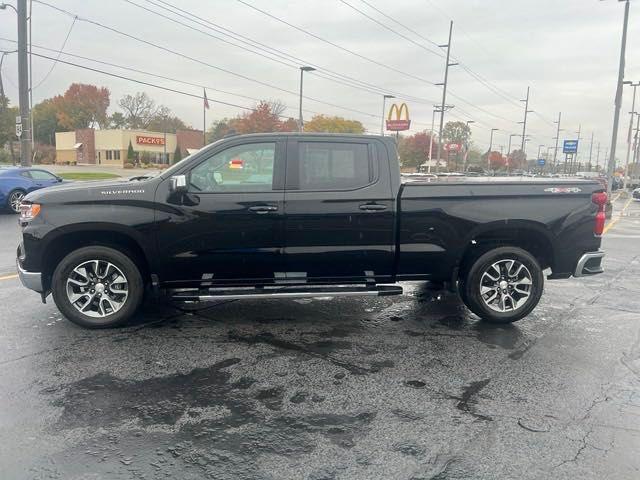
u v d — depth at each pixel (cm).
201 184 518
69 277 517
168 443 323
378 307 634
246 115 6712
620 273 886
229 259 522
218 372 431
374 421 354
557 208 555
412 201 532
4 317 564
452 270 554
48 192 513
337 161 531
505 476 293
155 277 523
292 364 451
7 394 385
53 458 305
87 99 10212
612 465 305
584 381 423
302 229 522
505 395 396
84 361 449
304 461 305
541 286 564
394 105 3800
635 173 7844
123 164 7619
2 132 6138
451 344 507
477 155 10612
